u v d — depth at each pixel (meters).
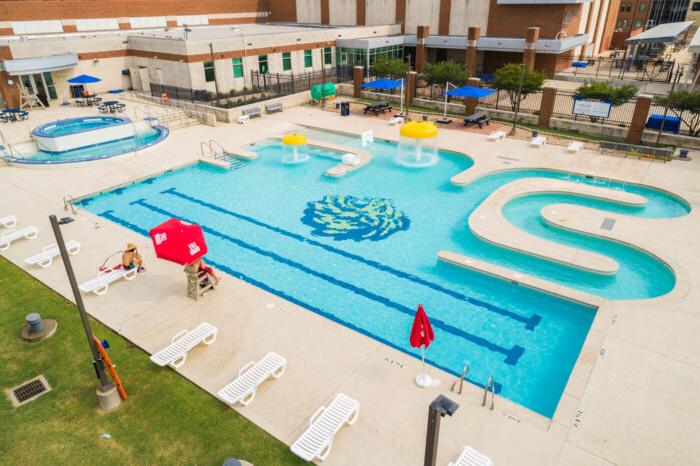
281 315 12.12
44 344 11.12
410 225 17.73
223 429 8.78
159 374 10.17
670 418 8.88
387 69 37.75
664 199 19.61
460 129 29.66
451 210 18.88
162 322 11.87
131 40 39.50
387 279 14.52
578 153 24.67
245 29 47.72
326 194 20.50
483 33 44.91
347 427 8.73
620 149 24.33
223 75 36.88
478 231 16.55
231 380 9.95
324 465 7.98
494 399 9.34
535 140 25.61
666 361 10.30
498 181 21.81
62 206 18.95
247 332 11.46
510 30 43.28
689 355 10.47
